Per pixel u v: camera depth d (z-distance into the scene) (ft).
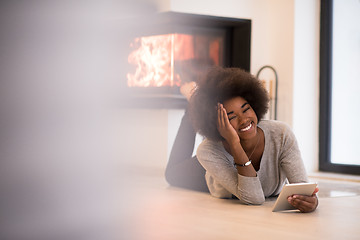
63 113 16.16
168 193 9.53
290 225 6.46
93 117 15.94
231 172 7.98
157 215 7.11
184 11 14.92
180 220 6.74
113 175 12.81
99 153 15.46
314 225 6.48
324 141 15.87
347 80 15.34
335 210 7.72
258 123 7.95
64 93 16.26
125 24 14.96
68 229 6.04
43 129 15.47
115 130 15.99
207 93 7.55
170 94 14.15
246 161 7.67
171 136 14.83
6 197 8.46
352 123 15.25
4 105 16.20
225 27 14.99
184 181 10.03
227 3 15.66
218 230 6.12
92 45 15.99
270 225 6.44
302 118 15.67
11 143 14.74
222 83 7.41
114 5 16.07
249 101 7.57
